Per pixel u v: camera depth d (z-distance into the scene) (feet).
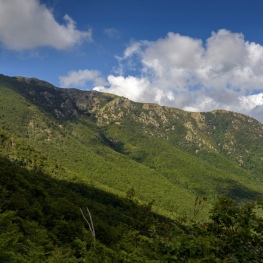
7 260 29.35
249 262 15.78
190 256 15.46
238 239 16.61
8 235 33.81
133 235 24.56
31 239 56.08
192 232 17.80
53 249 53.11
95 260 20.12
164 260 15.24
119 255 19.94
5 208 80.12
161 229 18.19
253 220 16.70
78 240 21.84
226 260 14.69
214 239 16.39
